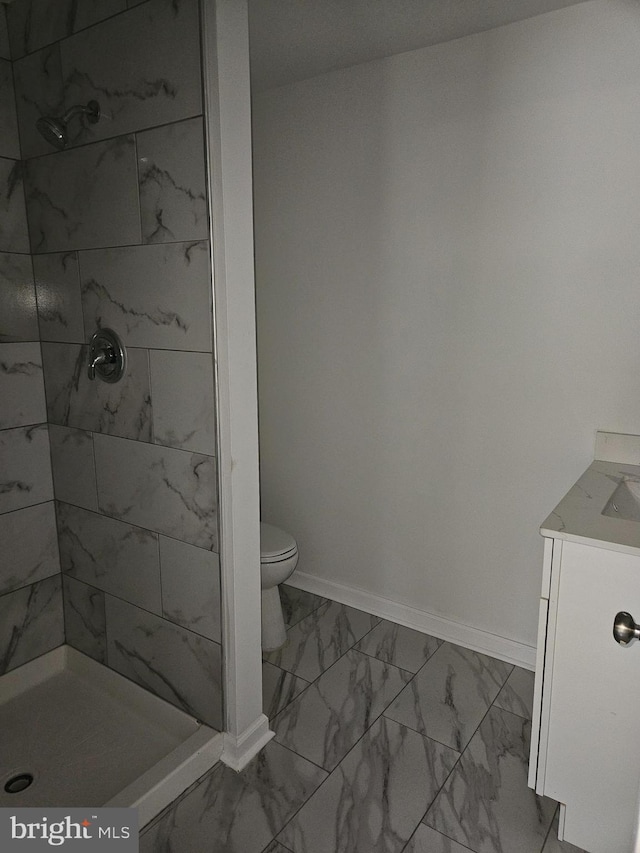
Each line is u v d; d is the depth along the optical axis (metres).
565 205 2.12
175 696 2.11
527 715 2.20
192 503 1.88
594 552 1.51
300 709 2.22
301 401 2.97
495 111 2.20
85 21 1.81
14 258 2.13
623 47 1.94
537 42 2.08
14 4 1.99
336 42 2.27
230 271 1.68
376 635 2.72
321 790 1.86
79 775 1.92
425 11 2.03
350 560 2.97
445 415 2.53
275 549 2.49
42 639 2.39
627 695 1.54
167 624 2.06
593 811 1.64
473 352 2.41
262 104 2.80
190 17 1.56
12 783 1.89
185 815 1.77
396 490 2.73
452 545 2.61
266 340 3.04
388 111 2.45
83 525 2.27
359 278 2.66
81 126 1.90
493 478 2.46
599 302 2.11
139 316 1.89
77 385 2.15
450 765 1.96
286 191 2.81
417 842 1.68
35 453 2.27
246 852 1.65
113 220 1.89
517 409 2.35
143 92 1.71
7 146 2.07
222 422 1.76
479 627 2.61
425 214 2.43
